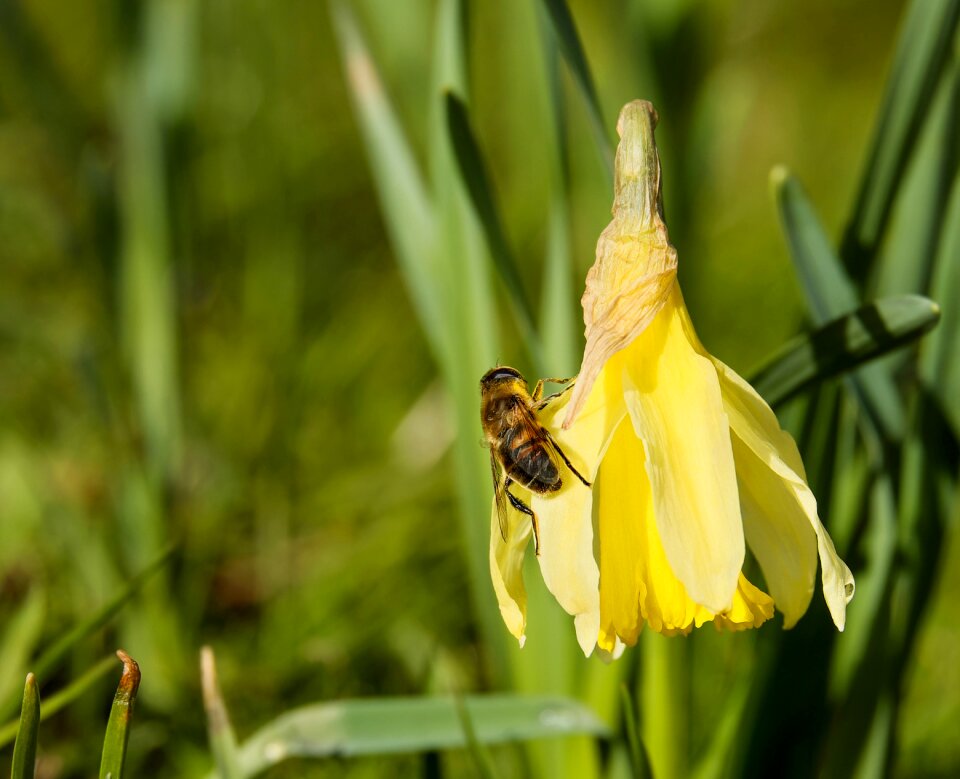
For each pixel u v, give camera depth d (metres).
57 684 0.50
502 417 0.40
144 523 0.52
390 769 0.49
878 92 1.11
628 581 0.39
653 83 0.49
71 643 0.44
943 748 0.49
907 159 0.43
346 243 0.90
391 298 0.83
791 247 0.42
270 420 0.67
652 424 0.38
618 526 0.39
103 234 0.59
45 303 0.77
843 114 1.07
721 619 0.39
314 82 0.96
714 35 0.54
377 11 0.50
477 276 0.45
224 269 0.81
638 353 0.39
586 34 0.75
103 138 0.80
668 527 0.38
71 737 0.50
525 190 0.77
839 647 0.45
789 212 0.42
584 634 0.38
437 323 0.46
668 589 0.39
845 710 0.44
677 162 0.49
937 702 0.50
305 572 0.59
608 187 0.43
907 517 0.44
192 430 0.66
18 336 0.71
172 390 0.59
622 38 0.54
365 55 0.47
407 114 0.62
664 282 0.39
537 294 0.76
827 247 0.42
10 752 0.49
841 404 0.44
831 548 0.38
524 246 0.77
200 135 0.83
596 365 0.38
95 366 0.57
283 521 0.61
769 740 0.44
